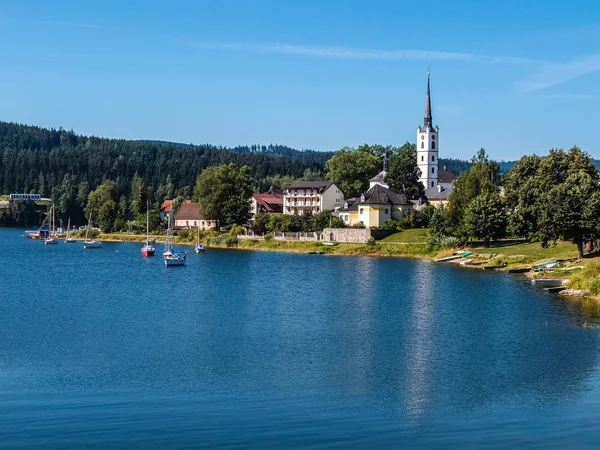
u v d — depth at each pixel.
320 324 66.94
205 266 132.00
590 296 82.56
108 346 57.53
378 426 37.75
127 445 34.91
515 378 46.94
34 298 86.88
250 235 191.88
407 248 150.00
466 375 47.81
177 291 93.44
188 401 42.12
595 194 103.81
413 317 70.19
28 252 180.25
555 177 125.75
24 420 38.53
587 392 43.69
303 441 35.56
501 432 36.84
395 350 55.47
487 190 146.12
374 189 187.25
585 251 116.44
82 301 83.88
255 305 79.62
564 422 38.34
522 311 72.50
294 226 187.25
